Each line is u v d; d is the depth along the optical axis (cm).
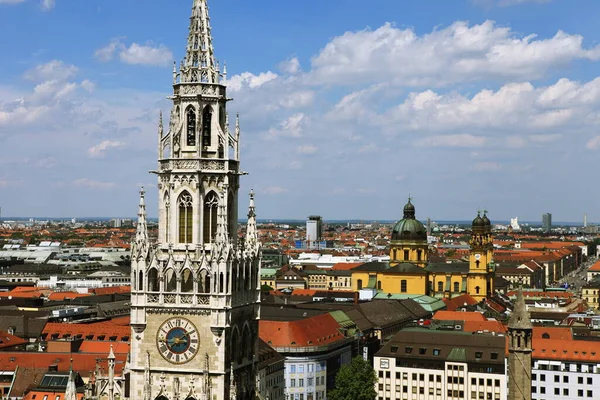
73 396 8688
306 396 19838
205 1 8144
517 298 10669
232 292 7919
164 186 7962
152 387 7881
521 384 10494
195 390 7806
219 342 7781
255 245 8419
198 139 7919
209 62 8044
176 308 7819
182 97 7969
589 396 19088
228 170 7938
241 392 8169
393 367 19788
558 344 19575
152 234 9281
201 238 7906
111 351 8331
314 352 19975
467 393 19112
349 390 17375
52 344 17112
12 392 14788
